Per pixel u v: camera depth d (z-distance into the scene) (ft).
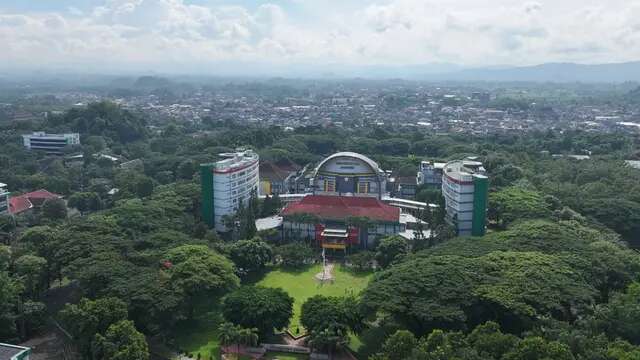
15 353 356.79
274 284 570.87
